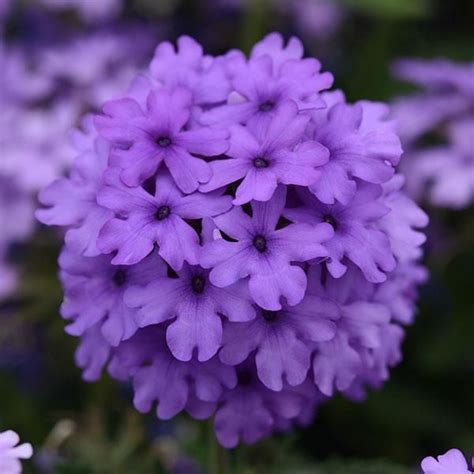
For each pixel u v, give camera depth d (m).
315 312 0.25
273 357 0.25
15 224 0.36
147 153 0.25
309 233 0.25
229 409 0.26
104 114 0.26
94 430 0.33
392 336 0.27
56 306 0.36
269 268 0.24
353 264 0.25
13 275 0.36
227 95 0.26
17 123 0.37
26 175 0.35
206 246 0.24
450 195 0.35
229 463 0.30
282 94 0.26
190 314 0.25
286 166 0.25
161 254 0.24
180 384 0.26
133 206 0.25
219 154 0.25
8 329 0.37
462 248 0.37
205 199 0.25
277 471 0.31
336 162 0.25
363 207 0.25
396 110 0.37
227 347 0.25
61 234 0.35
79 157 0.26
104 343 0.26
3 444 0.25
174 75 0.27
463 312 0.37
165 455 0.33
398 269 0.27
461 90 0.36
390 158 0.25
